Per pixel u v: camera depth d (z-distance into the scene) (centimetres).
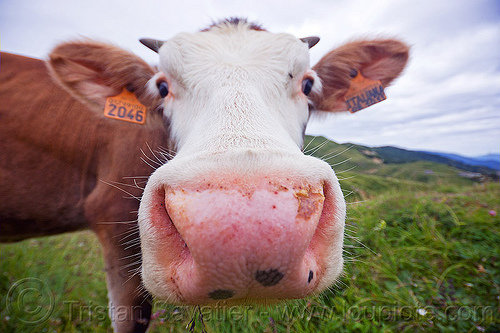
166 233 21
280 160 20
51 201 46
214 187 18
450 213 63
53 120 46
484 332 38
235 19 42
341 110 53
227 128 24
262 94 30
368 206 73
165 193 21
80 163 46
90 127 46
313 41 47
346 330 39
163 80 37
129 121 43
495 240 54
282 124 31
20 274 61
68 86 41
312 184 20
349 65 49
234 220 17
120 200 43
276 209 18
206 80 31
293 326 41
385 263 51
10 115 45
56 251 72
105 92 43
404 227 61
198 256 17
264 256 17
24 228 48
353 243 56
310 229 18
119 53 41
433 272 49
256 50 33
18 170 44
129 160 44
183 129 33
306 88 37
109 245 43
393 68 51
